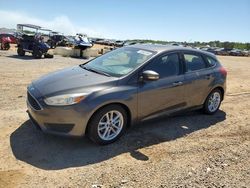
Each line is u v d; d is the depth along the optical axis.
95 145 4.69
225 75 6.88
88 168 4.00
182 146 4.96
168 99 5.45
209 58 6.56
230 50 65.44
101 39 74.38
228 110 7.43
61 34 38.03
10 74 10.74
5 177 3.63
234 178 4.05
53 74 5.26
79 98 4.30
